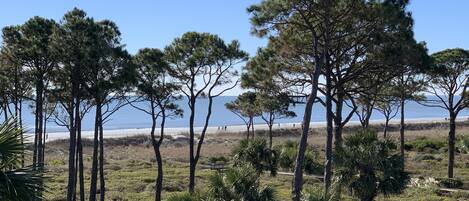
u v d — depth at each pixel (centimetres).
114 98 3084
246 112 6650
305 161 2998
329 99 2308
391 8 1952
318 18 2016
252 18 1980
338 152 2025
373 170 1977
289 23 2006
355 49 2308
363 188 1955
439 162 5506
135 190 4019
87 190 3888
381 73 2372
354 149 2009
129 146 8512
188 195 1722
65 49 2673
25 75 2941
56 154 7094
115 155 7000
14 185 967
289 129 11531
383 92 2673
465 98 4303
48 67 2877
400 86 2614
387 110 5416
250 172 1872
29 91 3130
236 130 12462
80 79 2812
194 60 3105
